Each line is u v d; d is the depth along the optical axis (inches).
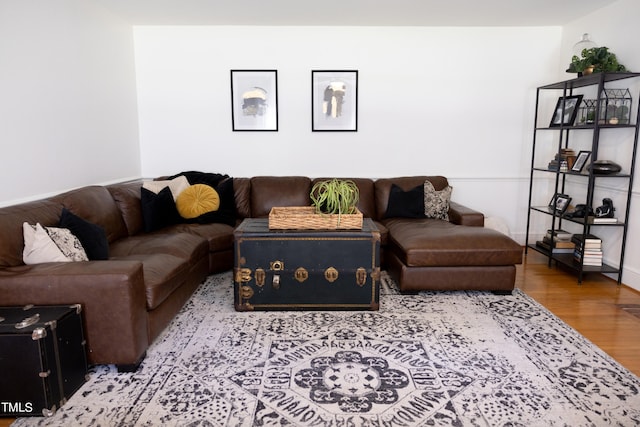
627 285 145.3
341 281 120.3
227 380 86.7
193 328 110.7
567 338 105.1
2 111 103.5
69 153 133.3
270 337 105.6
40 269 85.4
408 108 187.2
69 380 79.8
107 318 85.6
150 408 77.5
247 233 118.5
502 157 191.6
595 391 82.9
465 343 102.3
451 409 77.4
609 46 154.1
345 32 181.3
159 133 186.1
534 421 74.0
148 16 165.5
